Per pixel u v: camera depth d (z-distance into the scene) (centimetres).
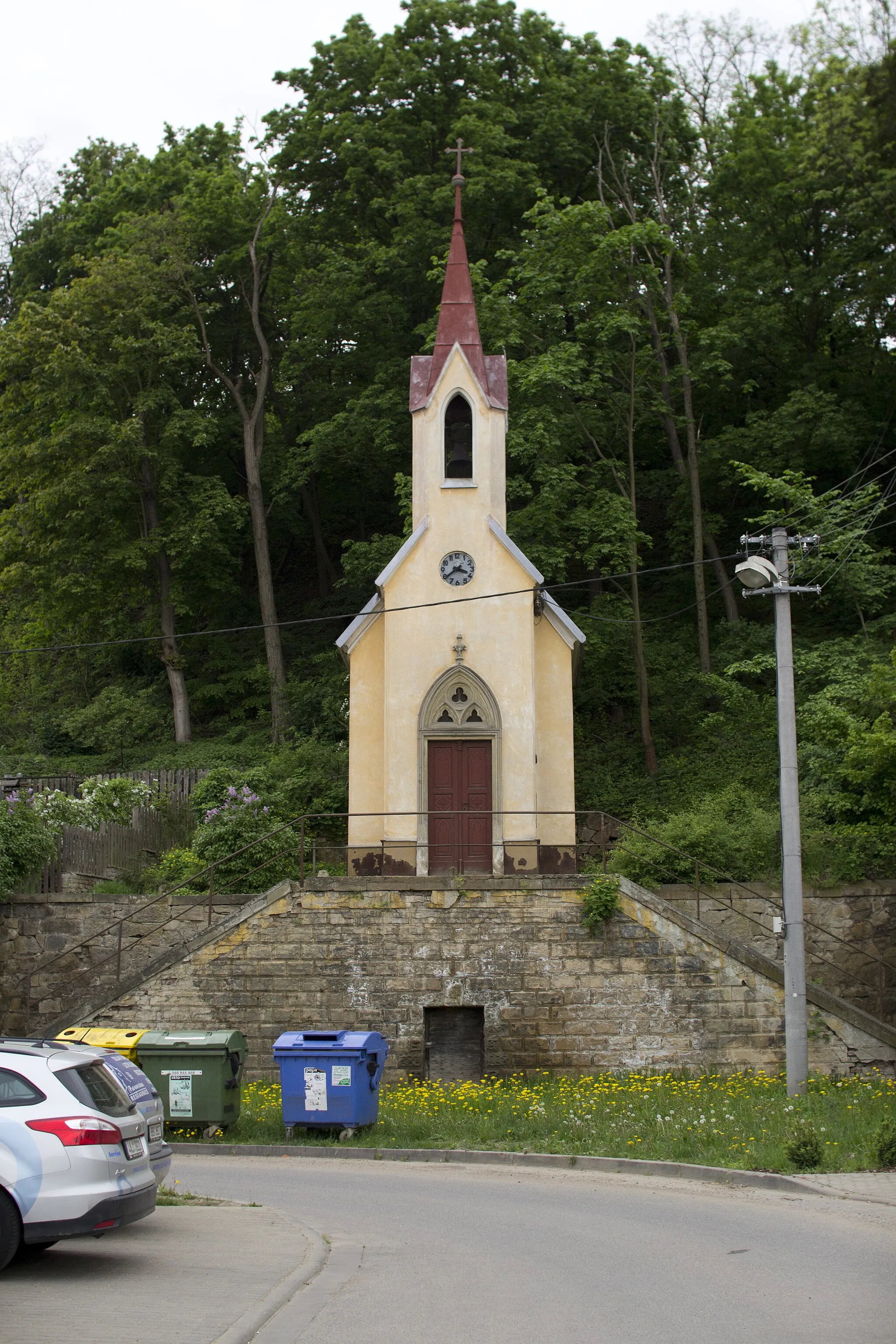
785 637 1989
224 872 2758
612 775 3447
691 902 2562
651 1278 982
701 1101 1902
